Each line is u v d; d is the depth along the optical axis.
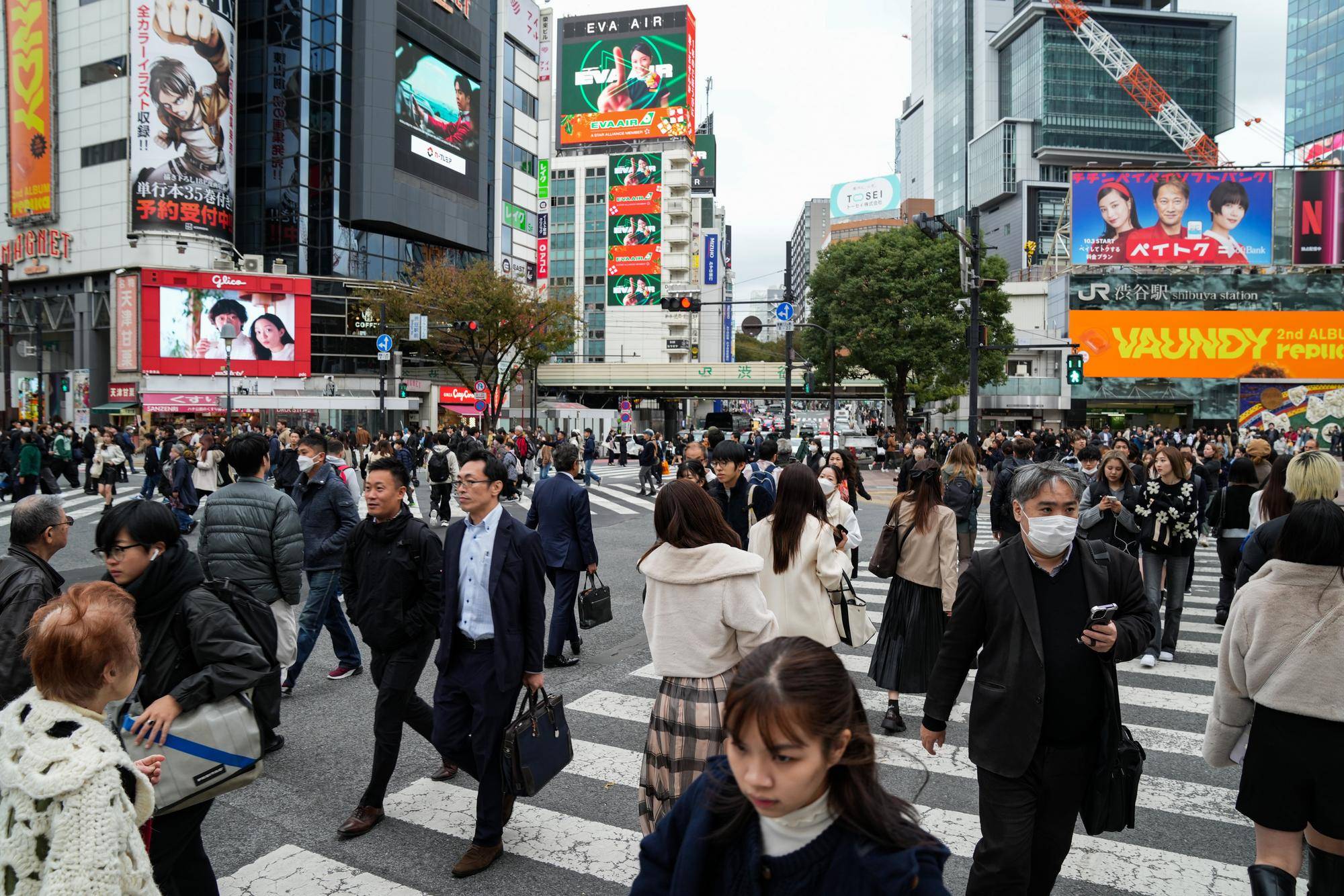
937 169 132.38
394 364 45.47
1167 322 47.12
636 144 89.94
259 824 4.15
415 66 49.16
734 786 1.57
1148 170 46.25
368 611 4.11
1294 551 2.91
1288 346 46.56
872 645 7.98
